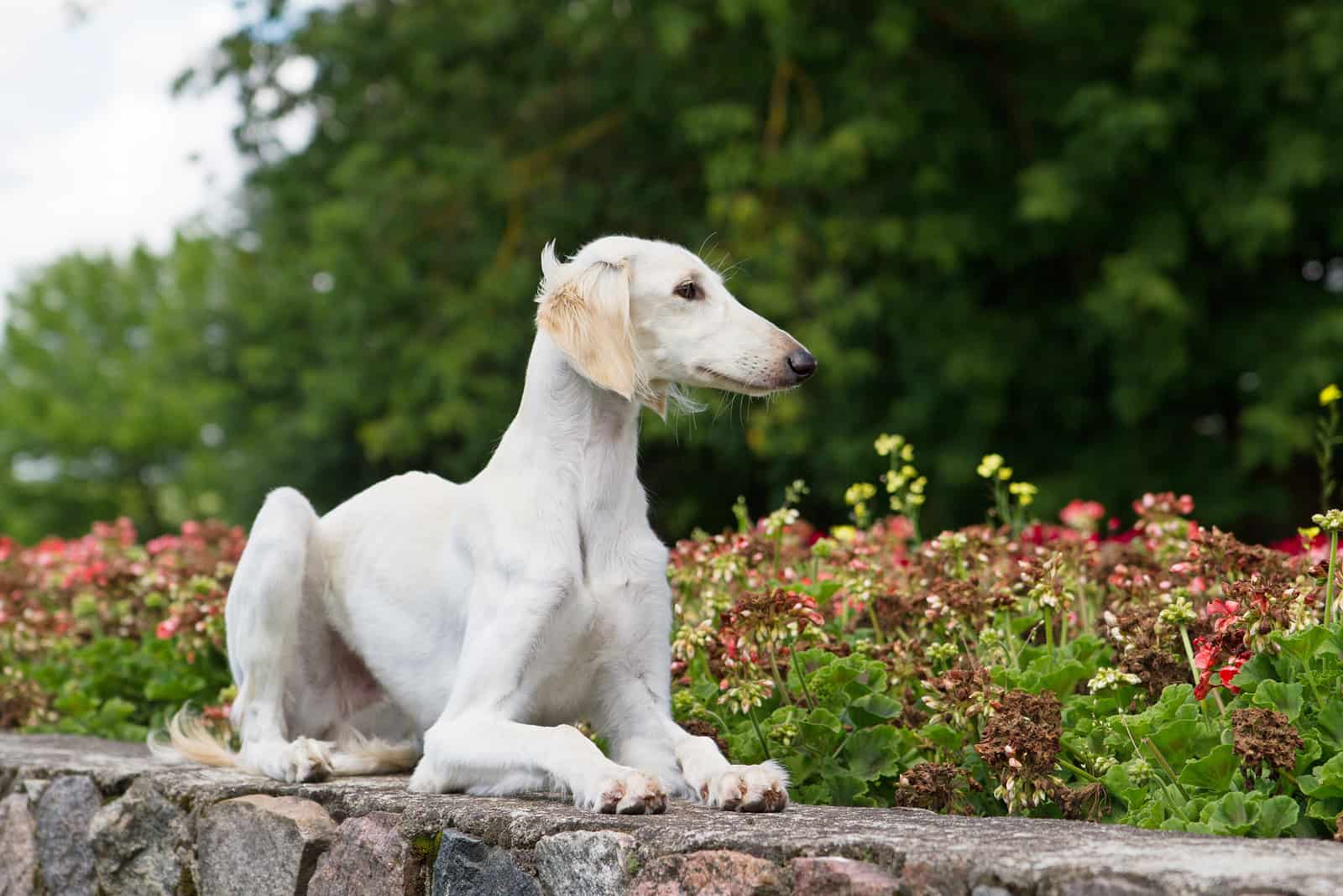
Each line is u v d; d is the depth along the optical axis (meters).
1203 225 11.07
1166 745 3.02
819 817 2.85
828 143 11.52
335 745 4.00
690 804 3.10
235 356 17.66
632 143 13.77
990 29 12.35
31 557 7.20
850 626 4.54
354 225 12.66
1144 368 11.16
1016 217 12.06
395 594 3.79
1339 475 11.90
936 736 3.43
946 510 12.32
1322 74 10.64
